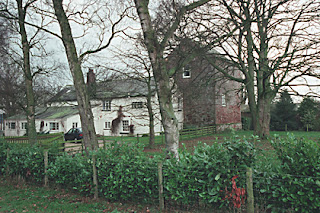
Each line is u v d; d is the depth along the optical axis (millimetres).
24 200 6137
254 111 17359
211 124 24844
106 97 17281
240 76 29422
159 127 25703
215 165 4293
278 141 4375
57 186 7031
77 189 6504
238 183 4273
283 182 4020
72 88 32438
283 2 11672
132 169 5301
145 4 6000
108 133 28734
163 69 6129
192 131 21328
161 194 4914
